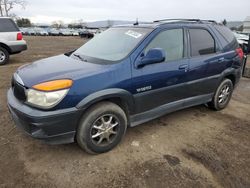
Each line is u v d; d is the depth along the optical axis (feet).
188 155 10.62
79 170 9.45
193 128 13.25
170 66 11.74
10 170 9.30
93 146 10.04
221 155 10.72
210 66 13.76
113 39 12.56
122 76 10.14
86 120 9.58
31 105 8.99
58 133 9.13
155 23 12.65
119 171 9.45
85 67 10.15
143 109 11.33
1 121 13.02
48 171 9.34
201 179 9.16
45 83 8.88
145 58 10.66
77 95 9.08
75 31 183.01
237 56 15.69
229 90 15.98
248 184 9.02
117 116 10.39
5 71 25.43
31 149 10.66
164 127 13.19
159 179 9.07
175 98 12.56
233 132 12.99
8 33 29.66
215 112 15.74
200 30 13.69
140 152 10.71
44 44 71.15
